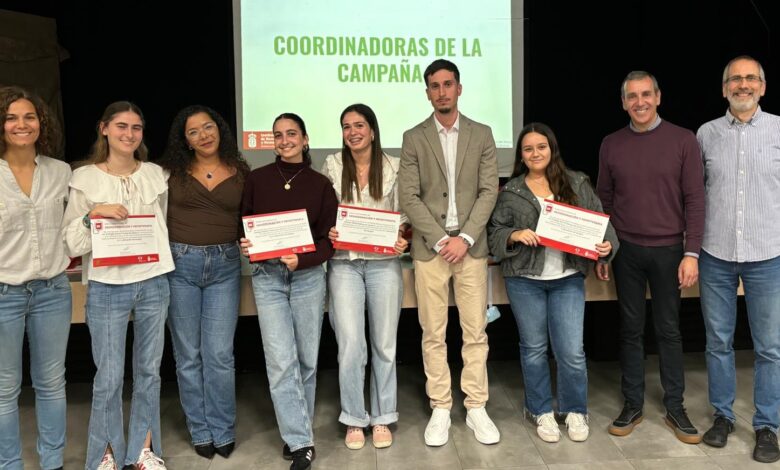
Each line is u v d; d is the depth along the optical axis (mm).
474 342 2359
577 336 2291
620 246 2334
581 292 2295
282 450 2348
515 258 2275
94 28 3773
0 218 1820
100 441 2039
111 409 2037
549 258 2262
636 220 2289
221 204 2135
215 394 2254
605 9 4016
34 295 1926
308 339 2215
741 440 2326
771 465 2137
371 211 2193
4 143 1835
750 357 3316
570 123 4105
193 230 2102
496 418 2584
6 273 1856
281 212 2105
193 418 2281
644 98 2232
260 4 3453
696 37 4051
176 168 2102
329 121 3531
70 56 3777
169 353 3133
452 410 2662
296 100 3502
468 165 2266
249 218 2084
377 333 2320
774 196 2168
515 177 2379
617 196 2363
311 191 2164
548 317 2344
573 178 2320
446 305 2340
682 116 4137
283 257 2088
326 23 3494
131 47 3811
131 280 1972
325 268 2324
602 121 4117
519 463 2186
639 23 4035
